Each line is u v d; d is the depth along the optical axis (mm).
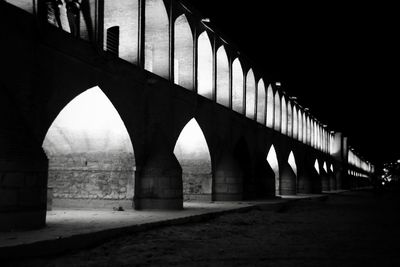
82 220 11180
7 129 9102
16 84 9820
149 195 14555
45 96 10648
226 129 21391
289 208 21766
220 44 21438
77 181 14617
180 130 17016
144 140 14820
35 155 9375
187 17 18031
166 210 14430
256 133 25453
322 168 45188
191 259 8359
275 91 30156
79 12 12703
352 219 17078
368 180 88625
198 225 12688
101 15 12781
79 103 13305
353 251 9609
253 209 17938
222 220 14078
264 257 8750
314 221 16203
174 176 14797
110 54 13117
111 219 11469
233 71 23938
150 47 17781
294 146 34062
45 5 10828
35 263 7324
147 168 14609
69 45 11438
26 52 10117
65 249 8219
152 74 15289
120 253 8531
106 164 14492
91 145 14414
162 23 16422
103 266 7504
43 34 10539
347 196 36750
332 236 12094
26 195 9141
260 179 24844
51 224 10266
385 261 8492
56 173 14766
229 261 8281
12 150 8984
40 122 10484
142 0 14898
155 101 15406
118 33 16250
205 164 19719
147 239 9953
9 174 8875
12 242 7547
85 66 12047
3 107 9180
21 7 10430
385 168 83375
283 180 29969
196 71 18547
